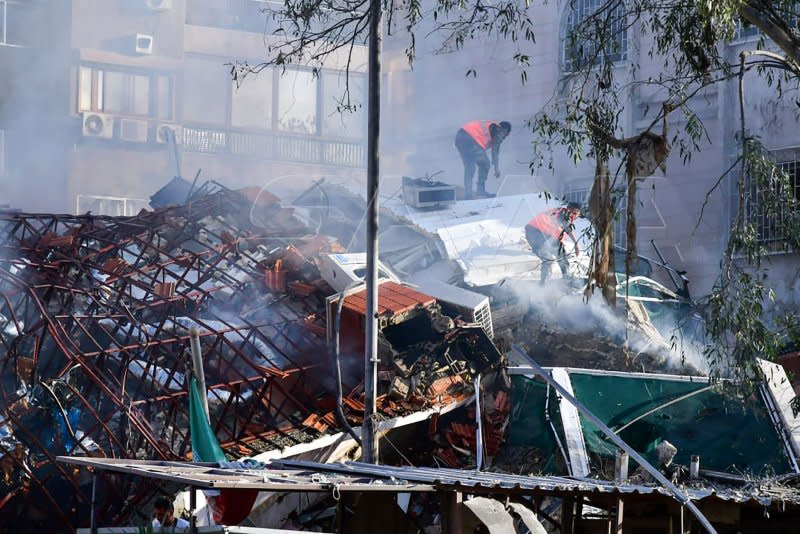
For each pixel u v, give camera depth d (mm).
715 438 18734
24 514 15398
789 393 19062
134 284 19625
